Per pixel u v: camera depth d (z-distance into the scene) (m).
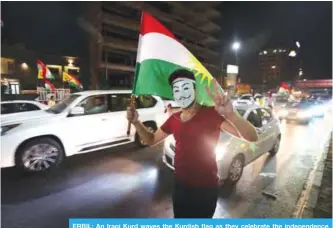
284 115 12.95
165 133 1.80
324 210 3.35
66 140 4.74
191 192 1.56
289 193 3.95
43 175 4.40
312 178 4.59
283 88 28.05
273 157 5.98
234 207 3.47
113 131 5.51
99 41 28.62
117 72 34.25
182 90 1.54
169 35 1.78
